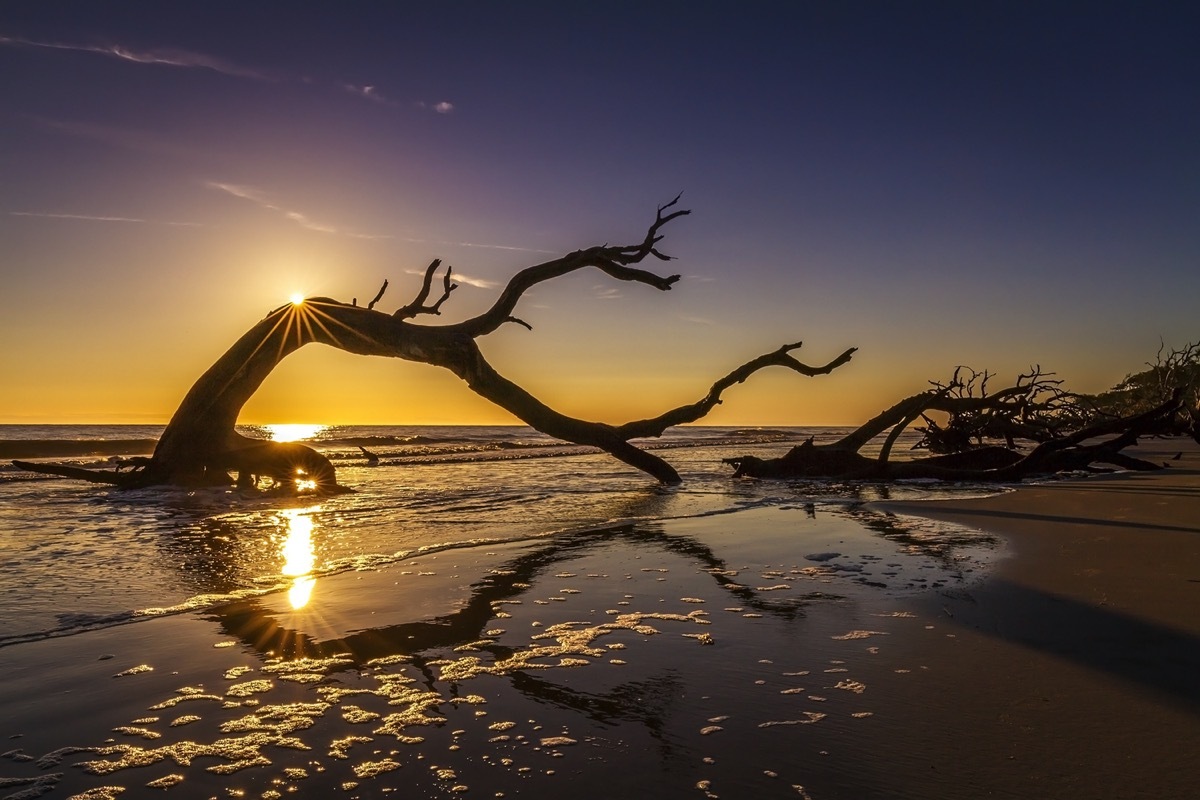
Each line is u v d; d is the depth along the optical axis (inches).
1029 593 220.8
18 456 1080.2
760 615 199.9
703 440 2493.8
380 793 104.1
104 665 159.6
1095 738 120.2
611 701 138.6
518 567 269.3
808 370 758.5
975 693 140.8
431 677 152.3
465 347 655.8
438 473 818.8
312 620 196.4
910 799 101.3
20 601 217.2
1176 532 337.4
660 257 757.9
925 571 258.1
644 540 335.0
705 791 103.9
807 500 523.5
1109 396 2038.6
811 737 121.6
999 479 679.1
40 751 118.2
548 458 1157.7
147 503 509.4
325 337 630.5
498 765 112.4
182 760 115.0
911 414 778.8
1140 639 173.9
